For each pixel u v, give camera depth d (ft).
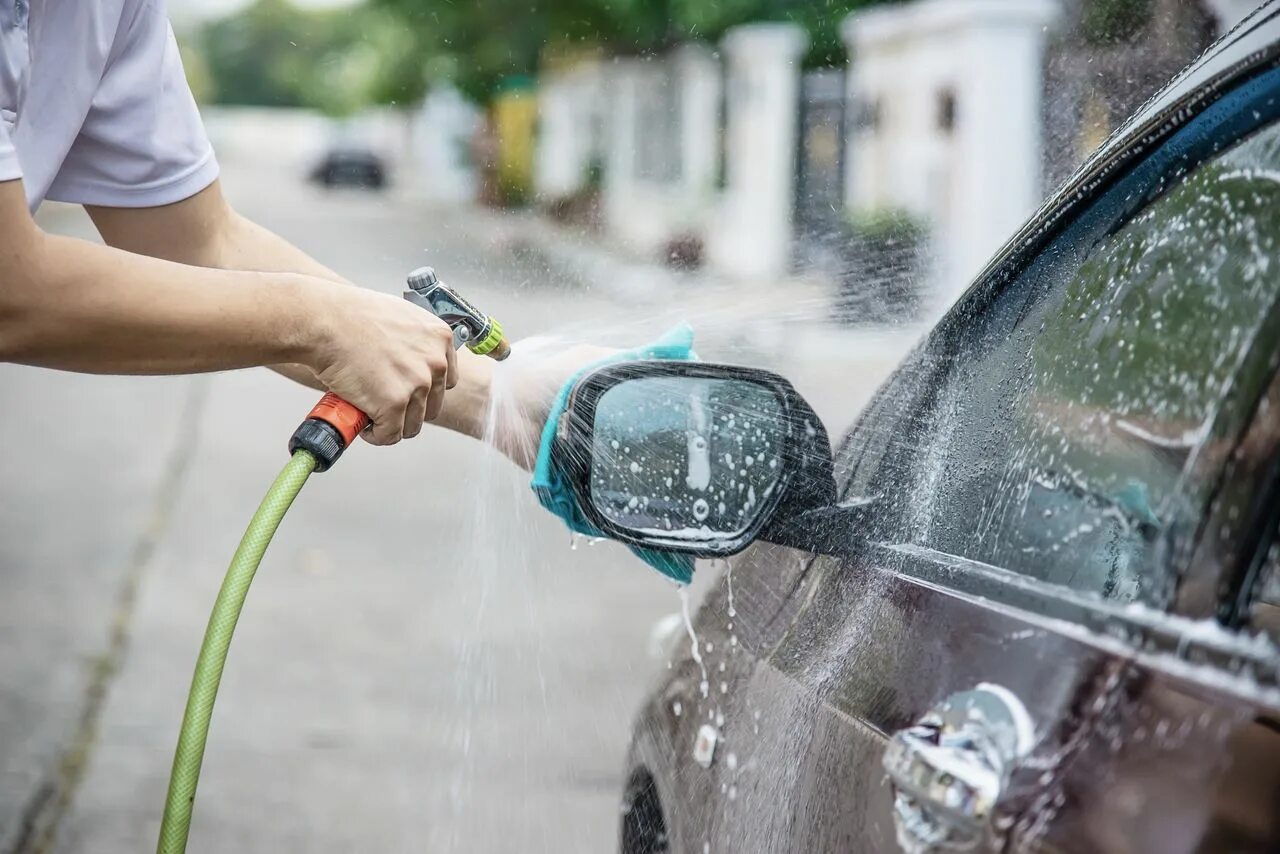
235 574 5.75
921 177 55.98
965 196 50.24
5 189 5.37
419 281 6.58
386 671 17.80
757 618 6.59
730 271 67.67
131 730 16.05
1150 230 5.30
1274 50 4.79
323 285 6.01
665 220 79.71
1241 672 3.79
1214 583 4.04
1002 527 5.29
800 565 6.44
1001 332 6.06
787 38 66.64
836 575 6.06
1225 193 4.86
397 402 6.07
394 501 27.45
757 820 5.85
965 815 4.21
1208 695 3.83
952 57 52.16
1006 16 48.96
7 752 15.47
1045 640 4.45
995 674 4.52
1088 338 5.35
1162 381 4.74
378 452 32.53
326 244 82.17
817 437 6.48
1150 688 3.98
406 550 23.71
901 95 58.95
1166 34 15.74
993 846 4.11
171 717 16.40
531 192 121.08
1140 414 4.79
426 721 16.16
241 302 5.83
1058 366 5.48
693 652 7.35
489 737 15.66
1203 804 3.67
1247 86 4.99
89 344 5.68
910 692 4.86
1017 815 4.07
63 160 6.82
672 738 7.33
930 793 4.35
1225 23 14.64
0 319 5.53
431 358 6.17
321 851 13.10
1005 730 4.28
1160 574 4.26
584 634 19.29
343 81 252.62
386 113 213.66
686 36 77.87
